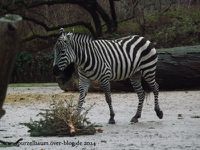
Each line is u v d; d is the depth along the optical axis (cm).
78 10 7469
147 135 2333
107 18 6644
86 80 2694
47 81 6512
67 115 2388
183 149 1952
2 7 6112
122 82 4528
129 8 7294
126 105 3694
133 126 2650
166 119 2933
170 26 6769
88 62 2658
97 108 3531
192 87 4666
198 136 2288
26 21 6906
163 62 4478
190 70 4500
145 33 6744
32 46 7150
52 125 2373
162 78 4519
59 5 7431
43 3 6328
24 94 4581
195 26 6544
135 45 2855
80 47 2670
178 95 4241
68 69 2831
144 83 3269
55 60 2639
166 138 2239
